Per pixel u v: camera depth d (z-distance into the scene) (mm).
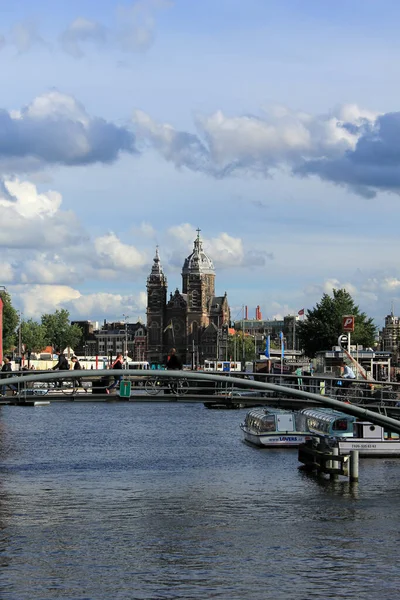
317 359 159125
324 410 92062
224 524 55219
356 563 46625
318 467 73250
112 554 48219
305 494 64750
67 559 47250
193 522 55688
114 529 53719
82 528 53906
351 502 62031
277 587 42781
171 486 67562
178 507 59906
